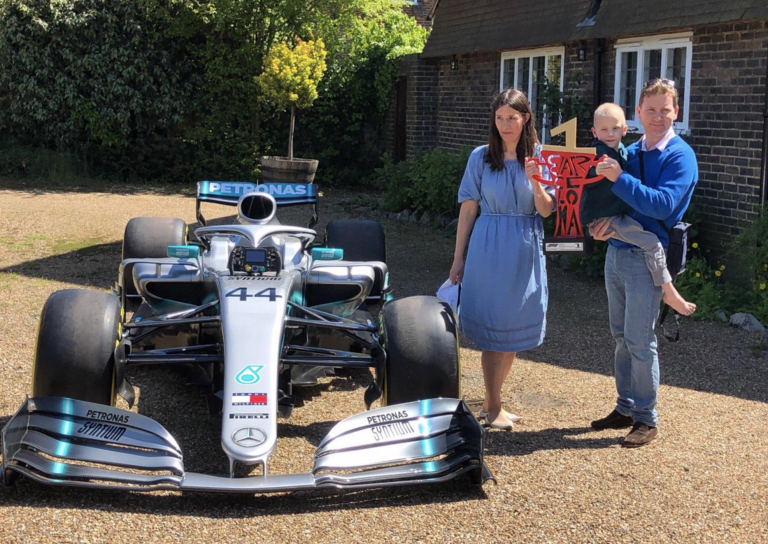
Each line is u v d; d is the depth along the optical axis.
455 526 3.42
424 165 12.31
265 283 4.31
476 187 4.44
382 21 18.36
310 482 3.48
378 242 6.68
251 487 3.43
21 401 4.72
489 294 4.36
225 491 3.42
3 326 6.27
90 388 3.85
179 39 16.34
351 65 17.12
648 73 10.02
